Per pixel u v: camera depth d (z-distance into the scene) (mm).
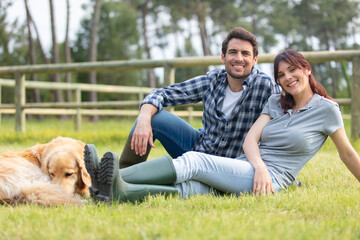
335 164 3717
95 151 2268
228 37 2875
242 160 2678
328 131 2586
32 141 6262
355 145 4707
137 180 2412
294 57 2592
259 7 29719
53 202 2324
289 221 1826
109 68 6293
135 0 27422
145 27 28125
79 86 10031
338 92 30750
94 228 1721
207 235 1569
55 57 18906
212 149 2963
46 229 1721
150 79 26031
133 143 2836
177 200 2318
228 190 2561
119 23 28594
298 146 2590
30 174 2680
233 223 1736
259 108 2891
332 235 1616
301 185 2912
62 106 6895
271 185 2480
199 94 3090
